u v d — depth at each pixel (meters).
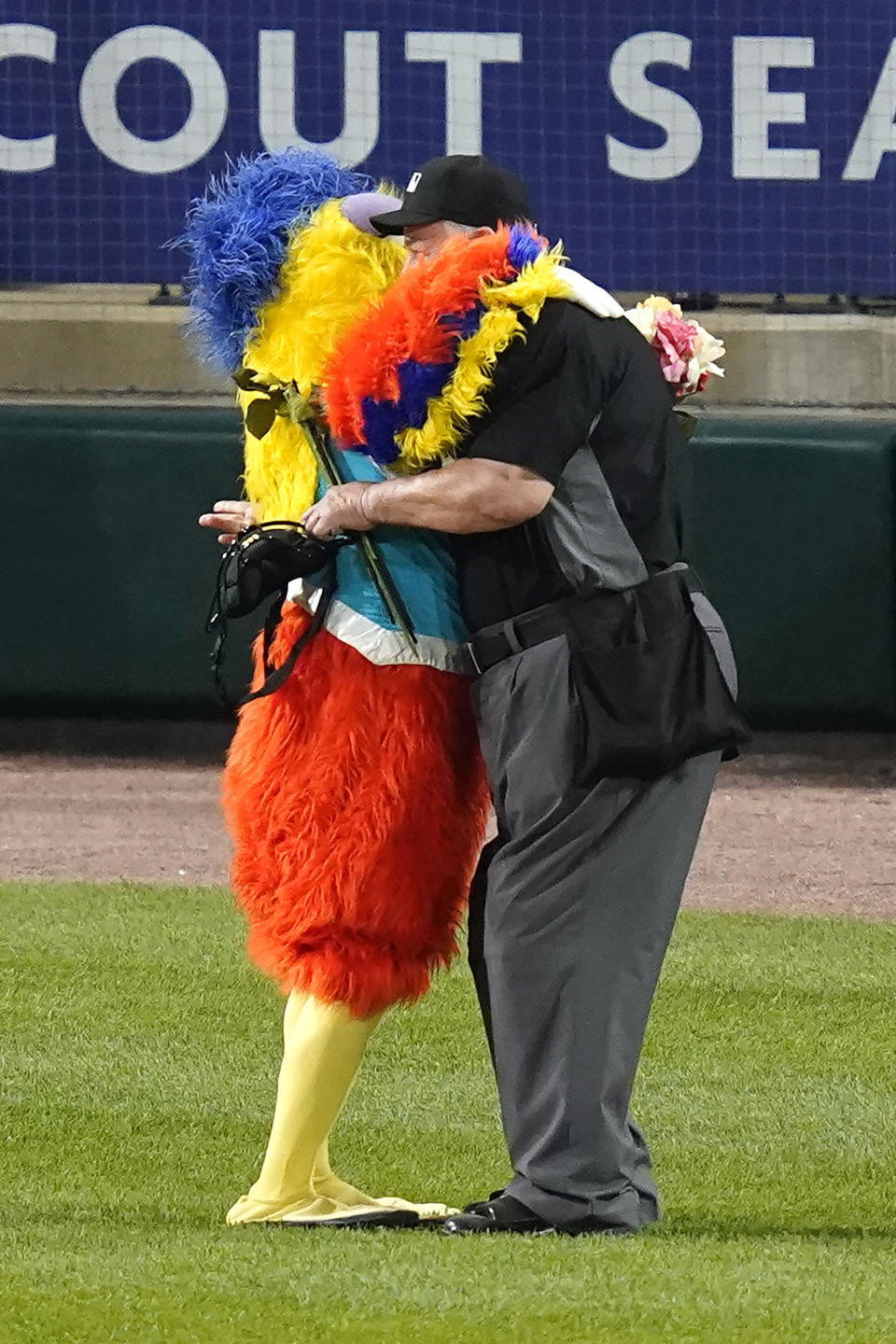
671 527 11.72
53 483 33.22
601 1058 11.51
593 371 11.30
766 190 34.31
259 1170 13.77
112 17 33.53
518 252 11.40
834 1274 10.71
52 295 36.12
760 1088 16.38
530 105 33.97
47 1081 16.16
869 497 33.28
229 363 12.77
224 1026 18.05
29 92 33.59
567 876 11.45
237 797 12.23
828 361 35.97
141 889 24.19
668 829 11.54
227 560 12.11
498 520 11.23
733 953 21.42
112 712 33.66
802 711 33.62
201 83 33.62
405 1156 14.28
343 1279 10.34
